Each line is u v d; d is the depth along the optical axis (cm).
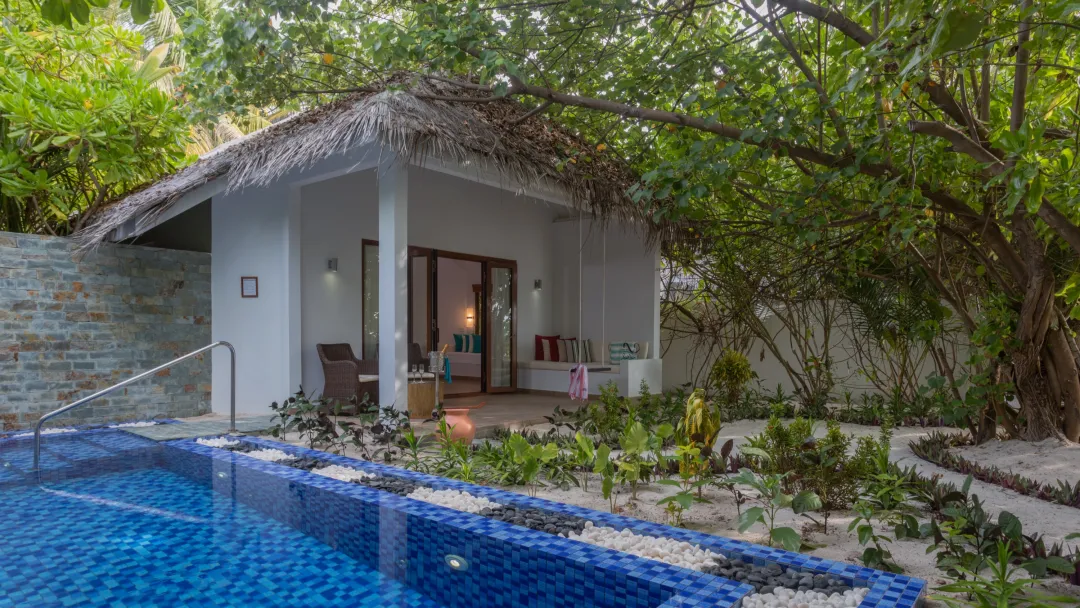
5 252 699
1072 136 509
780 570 289
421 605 295
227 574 331
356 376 808
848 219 637
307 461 533
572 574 290
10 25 815
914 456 644
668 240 913
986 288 759
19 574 329
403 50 558
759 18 547
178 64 1283
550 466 522
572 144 841
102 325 762
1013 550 321
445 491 434
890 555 319
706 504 450
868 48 399
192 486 507
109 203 905
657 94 635
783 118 515
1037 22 384
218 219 851
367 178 936
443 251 1036
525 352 1178
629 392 994
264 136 767
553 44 645
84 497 474
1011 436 665
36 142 798
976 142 496
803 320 1009
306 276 853
